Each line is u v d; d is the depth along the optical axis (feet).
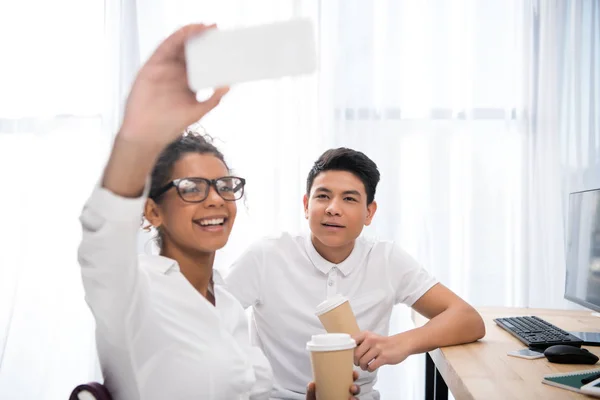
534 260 10.77
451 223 10.87
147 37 10.66
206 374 3.63
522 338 5.85
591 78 10.92
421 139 10.84
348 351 4.16
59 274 10.67
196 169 3.89
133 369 3.48
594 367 4.86
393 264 6.60
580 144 10.90
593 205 6.63
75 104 10.81
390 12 10.79
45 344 10.57
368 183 6.17
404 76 10.87
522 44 10.77
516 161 10.84
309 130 10.76
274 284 6.44
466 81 10.84
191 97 2.71
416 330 5.71
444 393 7.46
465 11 10.84
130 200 2.95
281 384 6.37
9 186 10.73
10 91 10.76
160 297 3.67
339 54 10.78
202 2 10.77
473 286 10.78
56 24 10.80
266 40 2.36
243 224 10.68
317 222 6.09
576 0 10.87
